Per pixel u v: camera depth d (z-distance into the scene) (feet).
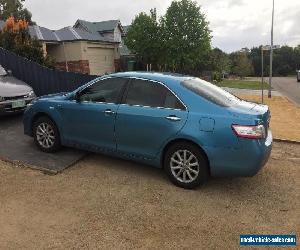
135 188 18.37
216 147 17.12
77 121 20.95
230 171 17.22
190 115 17.69
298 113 50.39
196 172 17.94
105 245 13.42
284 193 18.61
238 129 16.67
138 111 18.89
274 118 44.47
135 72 20.31
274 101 67.56
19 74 38.52
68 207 16.17
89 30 112.88
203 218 15.67
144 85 19.31
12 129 27.58
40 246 13.23
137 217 15.52
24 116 23.43
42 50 48.37
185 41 102.42
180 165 18.30
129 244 13.53
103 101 20.24
